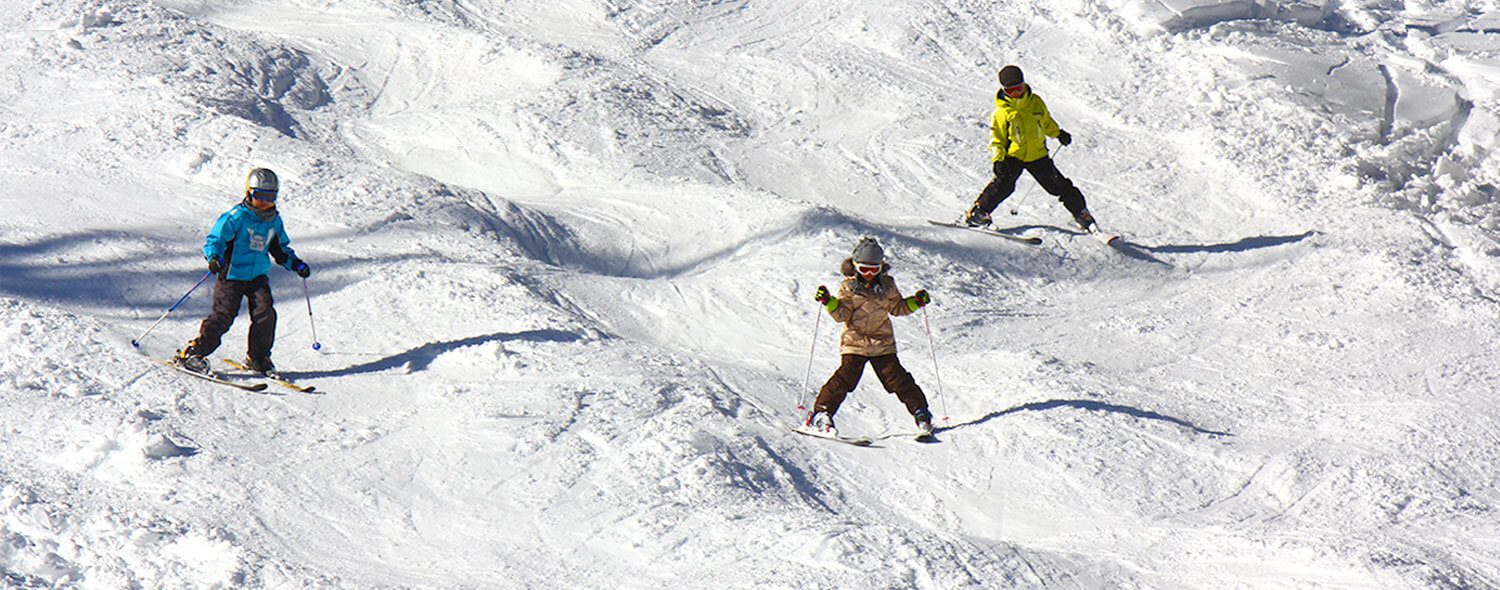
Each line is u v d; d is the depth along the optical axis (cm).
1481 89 1967
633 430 797
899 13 2377
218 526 627
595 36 2336
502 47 2131
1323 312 1207
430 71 2109
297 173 1394
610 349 971
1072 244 1417
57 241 1141
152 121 1531
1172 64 2120
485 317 1027
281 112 1808
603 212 1501
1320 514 718
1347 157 1745
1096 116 1958
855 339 852
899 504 746
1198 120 1894
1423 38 2178
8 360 846
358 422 807
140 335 952
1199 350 1102
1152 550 664
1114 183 1691
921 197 1645
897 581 579
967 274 1318
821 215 1413
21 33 1880
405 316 1039
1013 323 1188
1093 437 838
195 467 704
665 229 1450
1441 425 862
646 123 1836
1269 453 810
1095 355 1080
